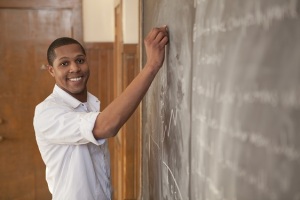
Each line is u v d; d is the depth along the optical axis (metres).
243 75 0.63
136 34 2.92
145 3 2.17
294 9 0.48
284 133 0.50
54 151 1.61
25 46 3.71
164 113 1.50
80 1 3.73
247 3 0.62
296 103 0.47
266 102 0.55
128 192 3.06
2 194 3.87
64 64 1.64
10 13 3.65
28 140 3.85
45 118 1.52
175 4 1.27
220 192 0.76
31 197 3.92
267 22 0.54
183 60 1.15
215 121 0.79
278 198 0.52
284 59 0.50
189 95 1.07
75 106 1.68
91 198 1.64
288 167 0.49
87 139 1.43
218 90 0.77
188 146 1.09
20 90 3.77
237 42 0.66
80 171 1.62
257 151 0.58
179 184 1.23
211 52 0.82
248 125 0.61
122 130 3.16
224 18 0.73
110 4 3.81
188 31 1.08
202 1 0.91
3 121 3.78
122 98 1.36
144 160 2.29
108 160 1.85
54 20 3.72
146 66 1.39
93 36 3.83
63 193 1.62
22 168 3.88
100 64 3.88
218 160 0.77
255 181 0.59
